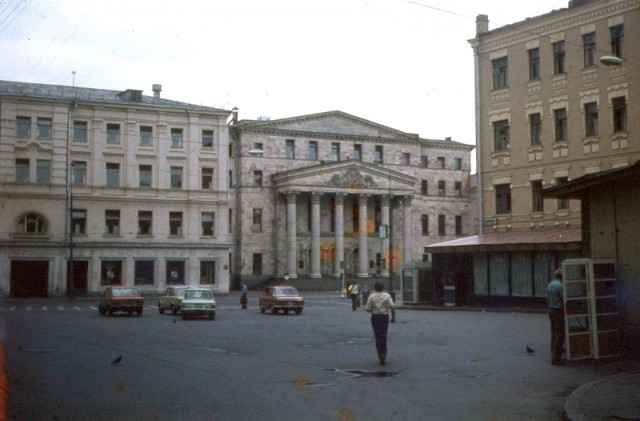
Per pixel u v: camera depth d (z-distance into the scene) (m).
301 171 83.62
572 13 37.00
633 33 34.31
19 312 43.41
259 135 85.81
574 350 15.67
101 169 65.75
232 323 32.91
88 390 12.70
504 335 23.38
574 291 15.74
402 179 90.56
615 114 35.16
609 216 16.77
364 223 88.00
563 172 36.94
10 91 63.88
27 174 62.94
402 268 46.44
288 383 13.39
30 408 10.95
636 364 15.35
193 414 10.38
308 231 87.94
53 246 62.94
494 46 40.88
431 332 25.33
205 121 70.00
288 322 33.50
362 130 92.31
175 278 67.94
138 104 66.88
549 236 36.03
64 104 64.25
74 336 25.33
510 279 39.28
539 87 38.34
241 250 83.50
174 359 17.67
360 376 14.27
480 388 12.55
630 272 16.30
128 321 34.84
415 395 11.87
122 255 65.88
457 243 40.75
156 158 67.88
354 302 45.47
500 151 40.03
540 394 11.89
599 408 9.95
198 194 69.19
